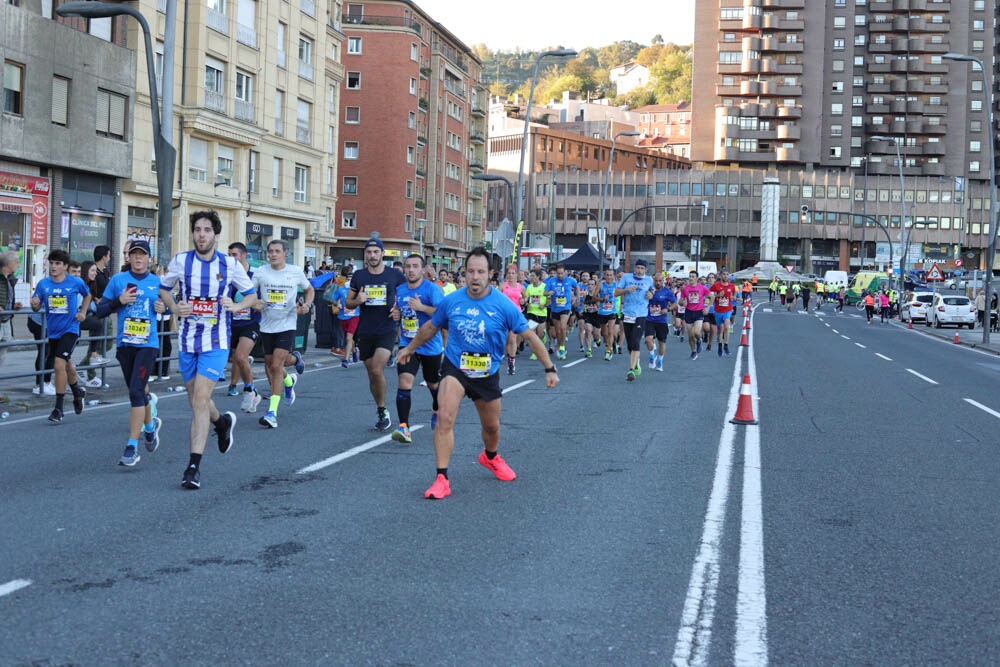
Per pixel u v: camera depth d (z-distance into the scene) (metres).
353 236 74.31
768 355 26.27
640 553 6.05
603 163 144.75
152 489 7.78
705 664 4.23
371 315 11.10
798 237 117.81
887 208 117.94
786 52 117.00
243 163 42.62
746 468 9.18
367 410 13.24
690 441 10.81
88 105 32.22
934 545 6.41
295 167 48.28
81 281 12.35
